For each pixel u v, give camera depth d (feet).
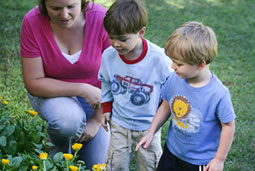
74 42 8.95
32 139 8.88
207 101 6.89
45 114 8.80
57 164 7.50
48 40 8.66
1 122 8.86
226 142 6.84
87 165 9.67
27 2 20.21
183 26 6.94
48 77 9.25
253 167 10.64
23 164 7.50
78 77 9.33
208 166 7.04
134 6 7.45
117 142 8.38
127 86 8.07
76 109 8.72
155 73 7.93
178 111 7.28
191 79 7.04
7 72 14.02
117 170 8.57
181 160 7.48
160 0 24.31
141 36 7.82
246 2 26.32
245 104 13.92
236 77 15.97
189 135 7.22
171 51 6.76
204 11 23.66
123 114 8.22
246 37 20.56
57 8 7.81
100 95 9.05
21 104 12.11
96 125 9.32
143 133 8.24
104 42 9.20
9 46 15.79
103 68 8.36
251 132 12.23
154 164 8.38
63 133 8.54
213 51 6.72
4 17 18.10
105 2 22.33
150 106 8.09
